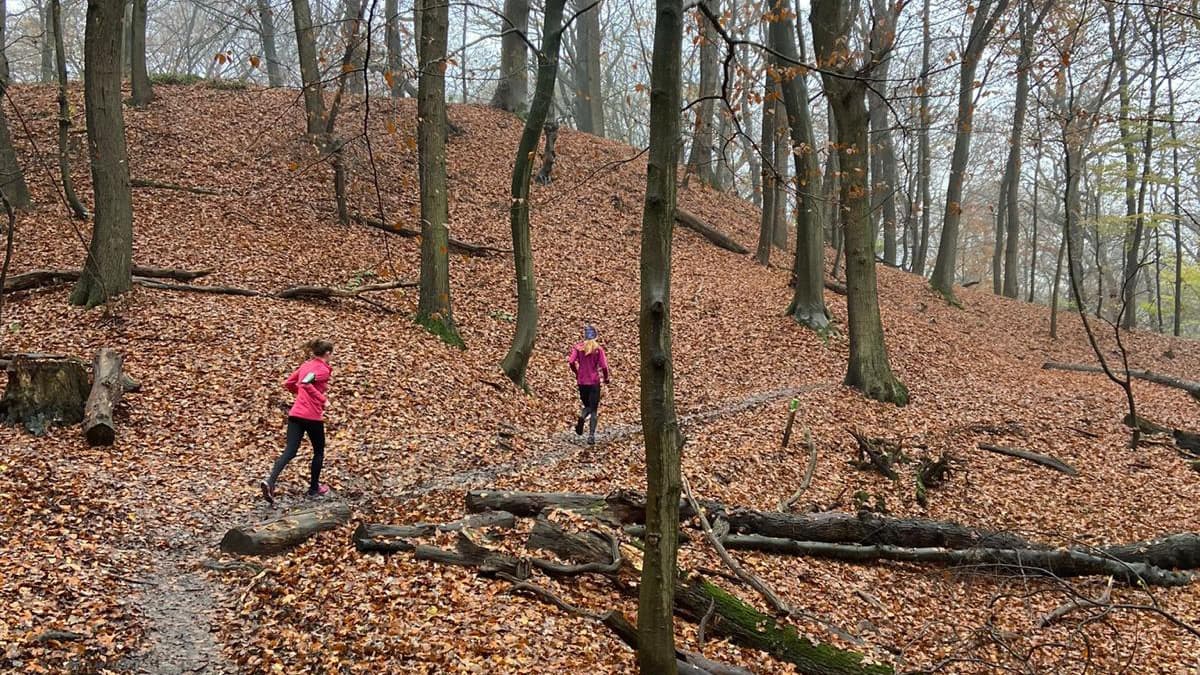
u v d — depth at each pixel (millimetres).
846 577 7809
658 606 4734
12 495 6785
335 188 19109
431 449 9641
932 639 6938
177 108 23031
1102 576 8648
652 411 4656
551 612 5863
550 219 23125
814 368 17344
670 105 4559
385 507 7852
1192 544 9062
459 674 4945
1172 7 10523
